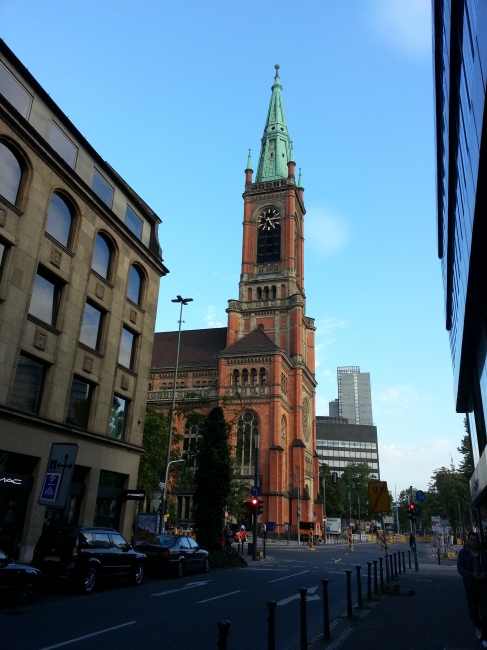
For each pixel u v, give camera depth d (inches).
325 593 443.5
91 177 1111.0
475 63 528.7
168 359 3218.5
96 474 1051.3
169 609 555.8
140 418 1243.2
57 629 436.1
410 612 569.0
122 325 1194.6
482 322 1009.5
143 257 1305.4
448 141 911.0
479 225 668.1
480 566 417.1
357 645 410.3
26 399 890.7
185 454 1632.6
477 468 1444.4
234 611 556.4
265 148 3796.8
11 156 886.4
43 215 940.6
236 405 2632.9
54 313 977.5
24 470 877.2
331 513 4227.4
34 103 943.0
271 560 1384.1
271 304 3166.8
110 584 747.4
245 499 2468.0
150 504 1769.2
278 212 3457.2
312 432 3203.7
